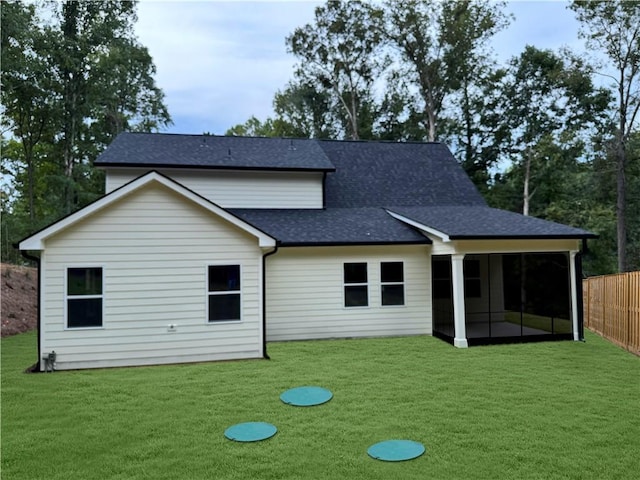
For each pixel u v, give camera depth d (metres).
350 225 14.37
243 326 10.58
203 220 10.43
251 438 5.87
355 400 7.39
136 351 9.95
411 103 36.09
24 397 7.64
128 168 14.75
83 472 5.00
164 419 6.60
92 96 27.20
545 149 31.05
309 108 40.25
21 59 23.61
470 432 5.98
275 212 15.46
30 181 27.27
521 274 17.83
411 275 13.59
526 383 8.30
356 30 34.66
